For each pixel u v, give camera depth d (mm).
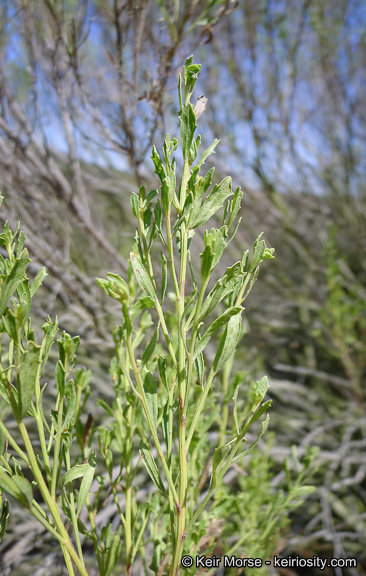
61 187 517
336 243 1147
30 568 478
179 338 167
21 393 146
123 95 418
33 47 491
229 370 274
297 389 878
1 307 144
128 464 218
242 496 307
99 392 534
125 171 742
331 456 761
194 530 238
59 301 578
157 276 483
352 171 1100
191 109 164
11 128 482
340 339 756
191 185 164
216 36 818
